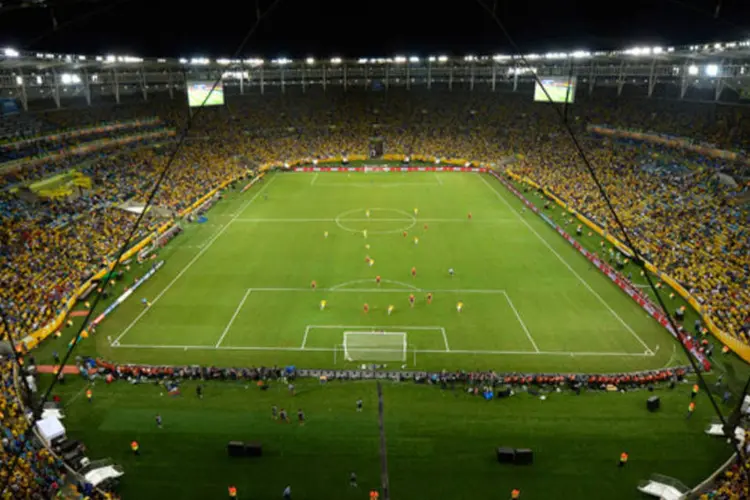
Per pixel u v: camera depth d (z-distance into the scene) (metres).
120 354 44.16
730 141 83.25
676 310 49.16
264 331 47.62
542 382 39.94
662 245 61.78
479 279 57.97
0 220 63.12
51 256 58.31
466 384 40.03
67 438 34.62
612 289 55.69
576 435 35.03
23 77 90.19
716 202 69.44
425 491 30.73
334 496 30.42
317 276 58.84
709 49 75.06
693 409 36.94
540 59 120.50
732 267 54.09
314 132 124.94
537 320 49.38
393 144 122.00
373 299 53.41
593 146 101.81
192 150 104.94
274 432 35.38
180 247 67.50
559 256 64.44
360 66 143.25
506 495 30.53
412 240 70.00
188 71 119.00
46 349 44.66
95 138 92.00
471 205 85.94
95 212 72.25
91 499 29.31
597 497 30.41
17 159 76.25
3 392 36.53
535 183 93.56
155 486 31.08
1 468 29.30
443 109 132.38
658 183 79.81
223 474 32.00
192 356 43.91
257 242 69.31
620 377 40.03
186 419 36.59
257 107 129.50
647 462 32.81
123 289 55.22
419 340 46.09
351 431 35.47
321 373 41.28
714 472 32.00
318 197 90.62
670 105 102.38
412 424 36.06
